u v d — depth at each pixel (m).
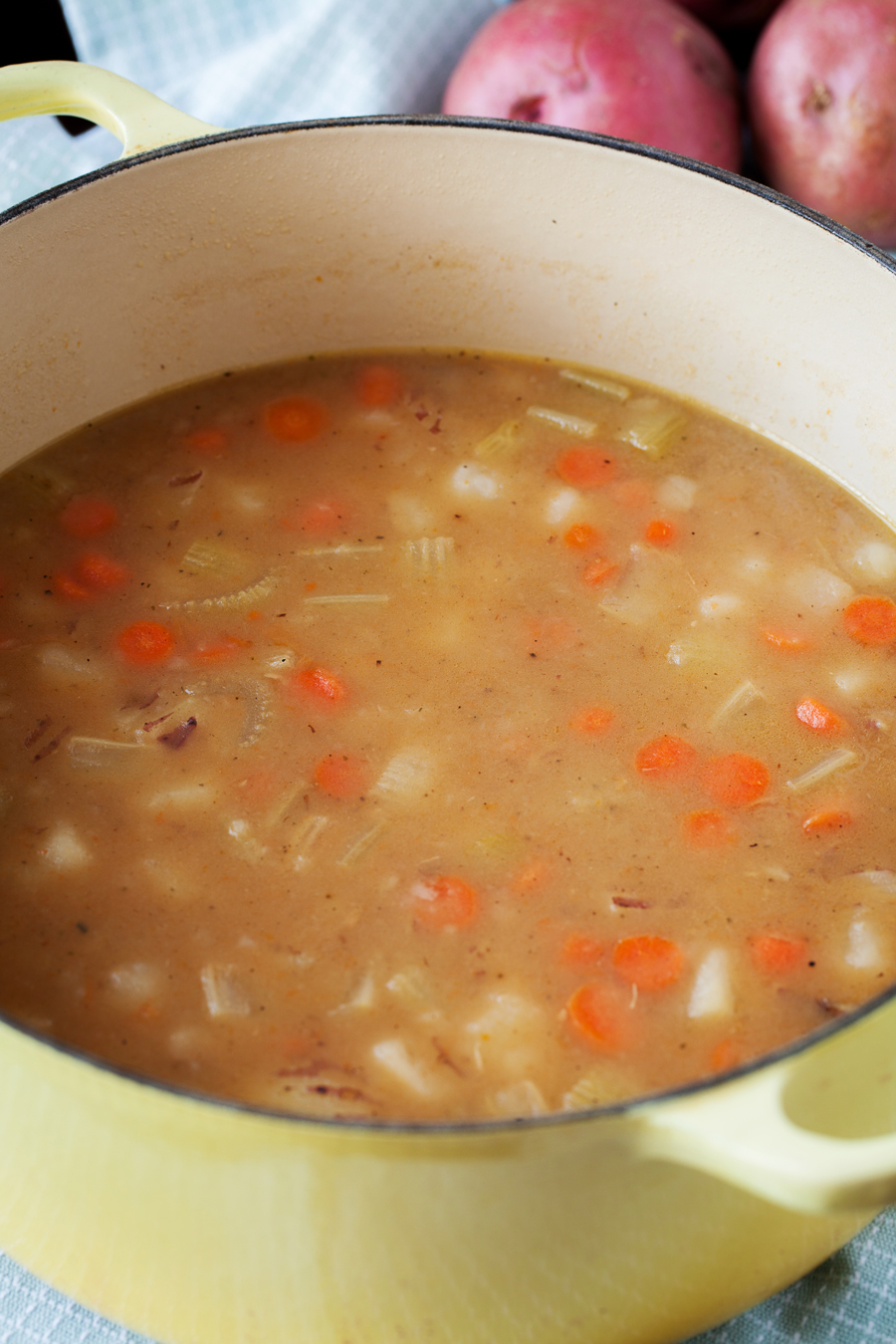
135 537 0.65
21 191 0.76
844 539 0.65
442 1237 0.51
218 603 0.63
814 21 0.74
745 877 0.58
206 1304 0.53
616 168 0.65
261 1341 0.54
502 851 0.59
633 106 0.74
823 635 0.63
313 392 0.69
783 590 0.64
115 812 0.59
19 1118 0.52
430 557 0.64
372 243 0.67
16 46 0.86
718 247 0.65
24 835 0.59
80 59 0.78
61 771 0.60
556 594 0.64
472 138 0.65
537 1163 0.49
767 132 0.76
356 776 0.60
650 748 0.61
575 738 0.61
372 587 0.64
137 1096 0.49
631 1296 0.53
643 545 0.65
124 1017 0.56
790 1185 0.48
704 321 0.67
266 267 0.67
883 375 0.64
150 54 0.78
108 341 0.66
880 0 0.73
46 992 0.56
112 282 0.65
